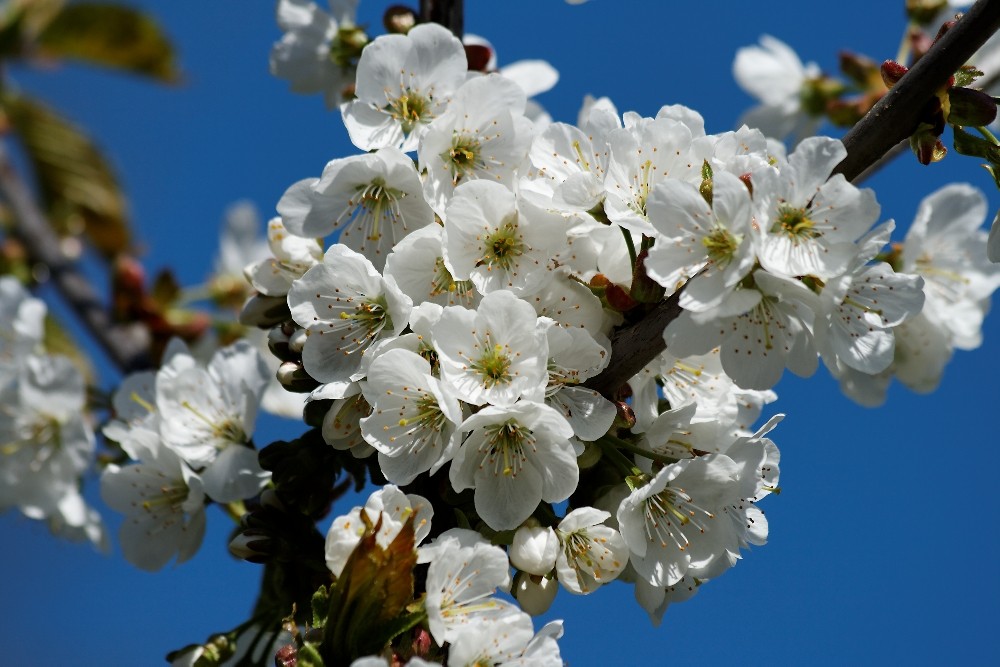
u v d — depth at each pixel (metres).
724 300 0.81
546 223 0.83
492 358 0.82
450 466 0.82
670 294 0.82
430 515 0.81
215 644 0.86
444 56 0.86
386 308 0.84
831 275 0.81
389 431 0.82
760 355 0.82
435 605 0.80
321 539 0.85
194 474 0.88
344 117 0.86
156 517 0.89
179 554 0.89
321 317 0.84
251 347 0.89
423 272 0.84
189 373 0.89
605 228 0.83
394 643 0.81
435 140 0.84
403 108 0.86
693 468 0.83
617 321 0.83
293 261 0.87
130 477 0.89
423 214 0.84
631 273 0.83
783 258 0.81
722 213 0.81
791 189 0.81
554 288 0.83
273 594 0.87
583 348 0.82
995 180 0.84
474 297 0.84
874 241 0.81
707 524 0.83
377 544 0.80
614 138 0.83
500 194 0.83
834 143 0.81
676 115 0.84
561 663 0.81
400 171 0.84
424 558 0.80
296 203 0.84
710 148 0.83
